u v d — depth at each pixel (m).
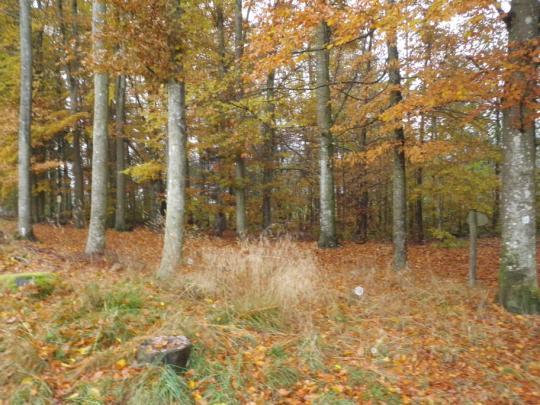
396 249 9.48
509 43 5.96
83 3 16.28
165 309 5.19
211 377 3.73
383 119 7.34
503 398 3.97
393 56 9.14
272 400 3.66
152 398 3.28
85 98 17.38
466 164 11.58
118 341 4.17
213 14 13.27
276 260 6.80
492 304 6.55
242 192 14.97
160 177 16.41
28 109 10.99
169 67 7.04
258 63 6.31
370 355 4.73
